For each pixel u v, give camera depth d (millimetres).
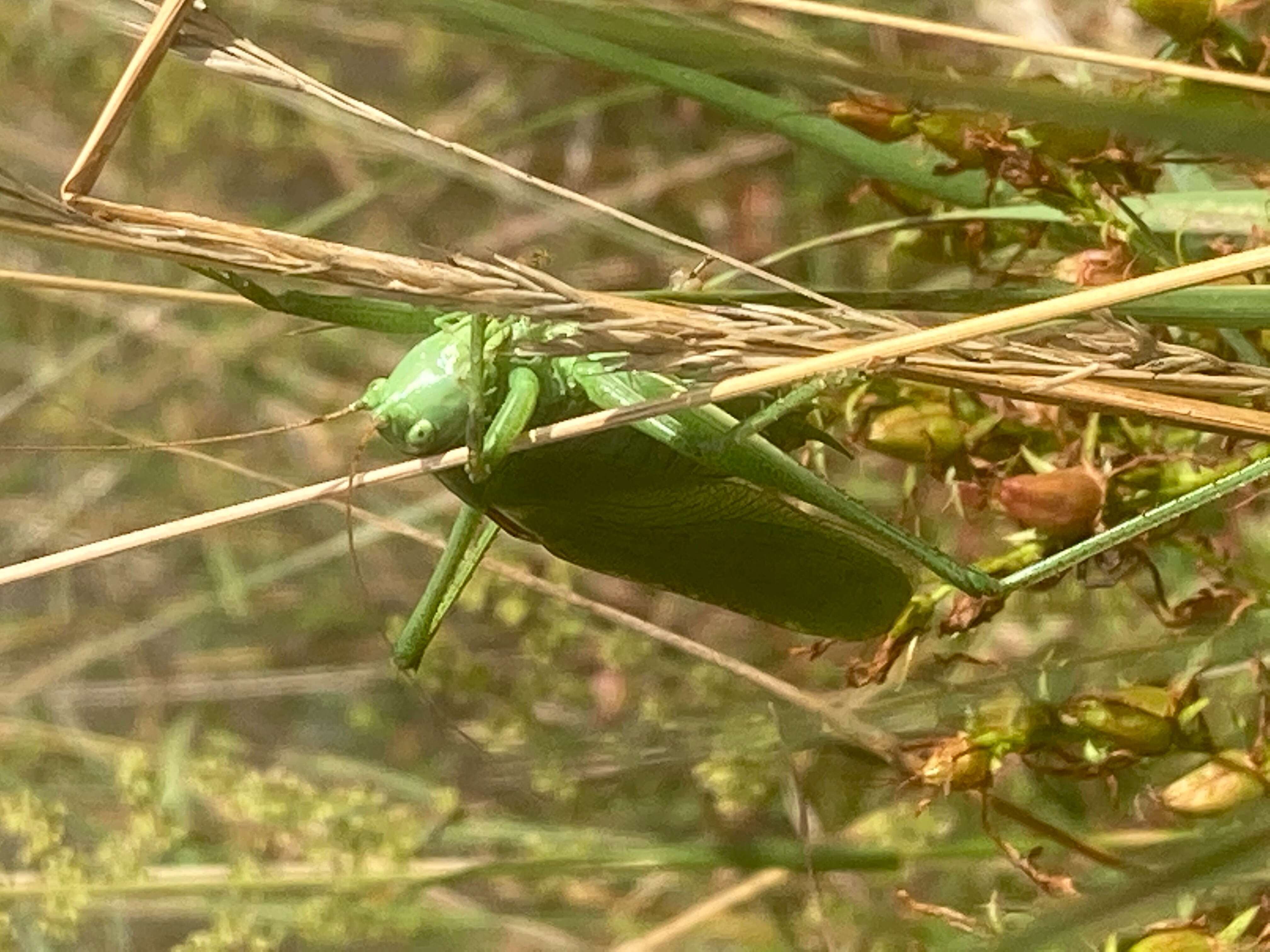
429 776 252
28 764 248
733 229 264
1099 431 189
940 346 171
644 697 227
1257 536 206
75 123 299
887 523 186
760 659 252
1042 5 230
